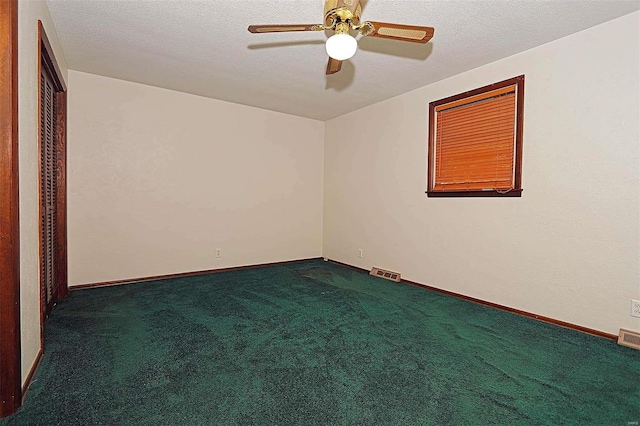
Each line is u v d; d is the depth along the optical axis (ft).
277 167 16.80
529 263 9.54
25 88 5.76
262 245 16.53
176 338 7.94
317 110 16.22
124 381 6.06
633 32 7.54
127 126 12.85
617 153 7.86
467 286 11.21
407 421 5.05
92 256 12.41
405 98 13.42
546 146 9.09
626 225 7.76
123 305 10.33
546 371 6.51
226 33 8.81
